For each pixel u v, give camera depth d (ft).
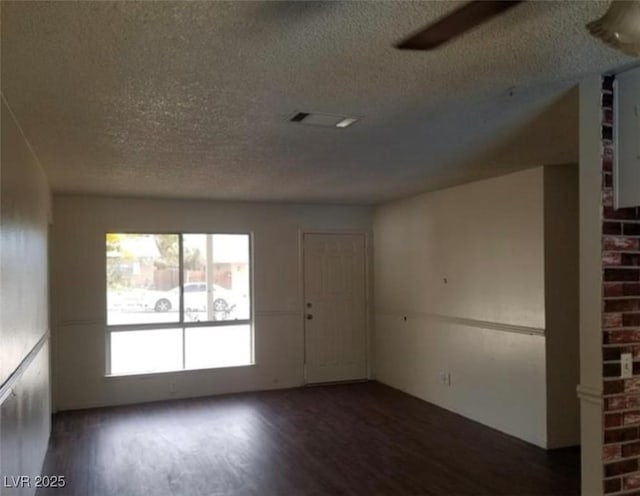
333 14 5.59
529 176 15.21
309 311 23.09
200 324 21.49
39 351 12.82
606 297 7.75
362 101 8.64
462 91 8.22
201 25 5.82
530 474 12.89
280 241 22.67
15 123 9.26
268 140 11.15
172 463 13.91
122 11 5.47
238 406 19.53
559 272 14.87
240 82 7.65
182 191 18.63
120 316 20.40
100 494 12.03
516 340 15.69
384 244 23.00
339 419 17.76
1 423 7.41
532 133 10.89
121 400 19.98
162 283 20.98
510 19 5.77
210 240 21.76
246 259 22.34
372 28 5.93
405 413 18.39
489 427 16.66
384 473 13.08
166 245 21.04
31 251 11.34
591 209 7.82
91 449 15.01
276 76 7.43
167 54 6.60
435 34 5.47
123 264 20.47
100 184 16.80
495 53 6.73
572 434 14.84
